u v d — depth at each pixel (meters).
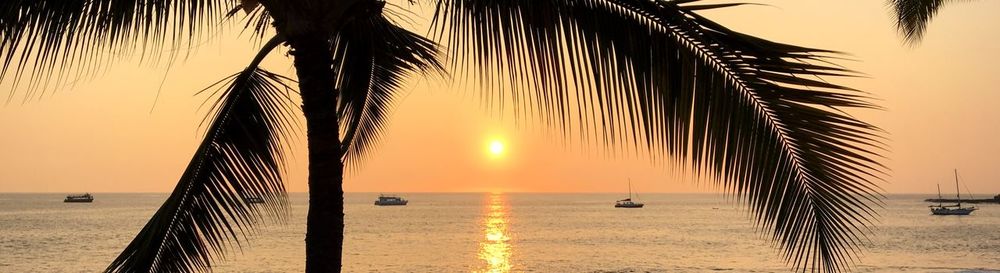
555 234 73.62
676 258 48.66
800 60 3.26
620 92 3.48
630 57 3.49
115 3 3.71
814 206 3.53
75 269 40.62
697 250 54.62
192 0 3.99
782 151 3.46
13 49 3.56
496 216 126.62
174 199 4.28
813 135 3.41
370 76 6.18
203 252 4.42
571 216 126.69
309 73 4.14
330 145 4.18
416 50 5.85
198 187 4.40
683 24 3.39
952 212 120.31
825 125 3.39
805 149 3.44
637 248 56.75
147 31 3.88
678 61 3.47
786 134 3.45
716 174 3.47
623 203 178.00
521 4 3.56
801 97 3.36
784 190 3.51
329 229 4.20
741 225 91.94
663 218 116.88
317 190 4.18
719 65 3.44
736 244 60.19
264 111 4.64
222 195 4.46
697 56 3.46
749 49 3.33
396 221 104.94
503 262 46.00
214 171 4.45
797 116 3.40
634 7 3.47
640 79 3.48
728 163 3.46
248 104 4.60
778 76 3.35
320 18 4.12
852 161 3.42
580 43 3.51
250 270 37.69
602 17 3.51
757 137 3.46
